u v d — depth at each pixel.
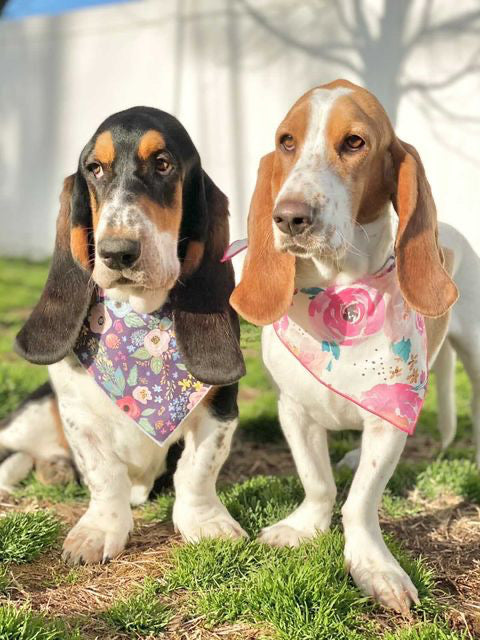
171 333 1.15
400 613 1.00
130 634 0.96
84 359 1.16
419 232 1.02
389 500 1.33
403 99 3.29
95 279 1.06
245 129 3.82
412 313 1.08
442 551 1.17
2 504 1.33
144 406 1.15
